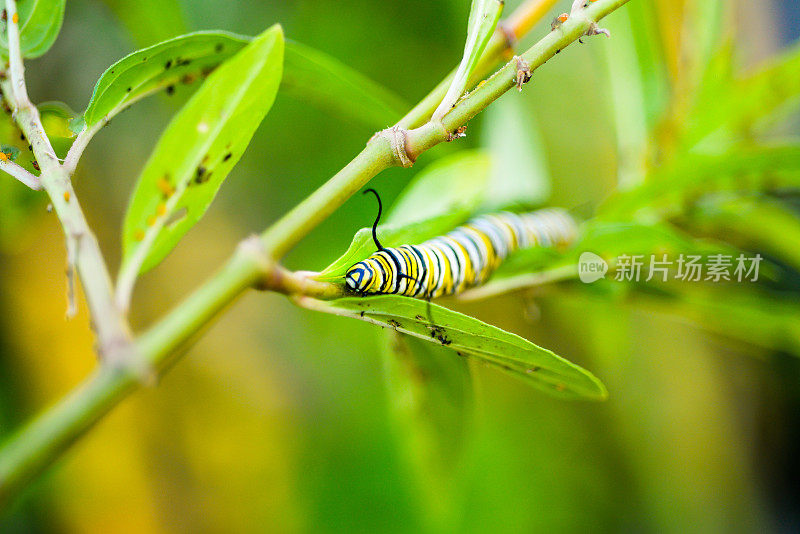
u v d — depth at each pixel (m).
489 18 0.45
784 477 0.91
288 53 0.49
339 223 0.73
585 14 0.45
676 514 0.92
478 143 0.71
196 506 0.82
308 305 0.45
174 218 0.45
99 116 0.46
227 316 0.93
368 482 0.90
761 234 0.58
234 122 0.45
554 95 0.83
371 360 0.95
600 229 0.52
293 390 0.96
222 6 0.68
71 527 0.72
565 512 0.92
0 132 0.47
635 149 0.57
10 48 0.46
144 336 0.42
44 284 0.68
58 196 0.44
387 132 0.44
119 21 0.58
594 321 0.71
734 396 0.88
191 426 0.84
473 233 0.51
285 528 0.87
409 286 0.48
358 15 0.73
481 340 0.46
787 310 0.54
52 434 0.41
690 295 0.54
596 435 0.94
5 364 0.67
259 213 0.84
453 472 0.54
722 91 0.55
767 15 0.69
